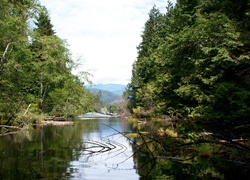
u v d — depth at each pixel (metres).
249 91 11.86
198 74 15.49
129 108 59.97
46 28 40.75
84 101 39.72
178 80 20.47
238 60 12.04
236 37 11.62
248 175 6.81
